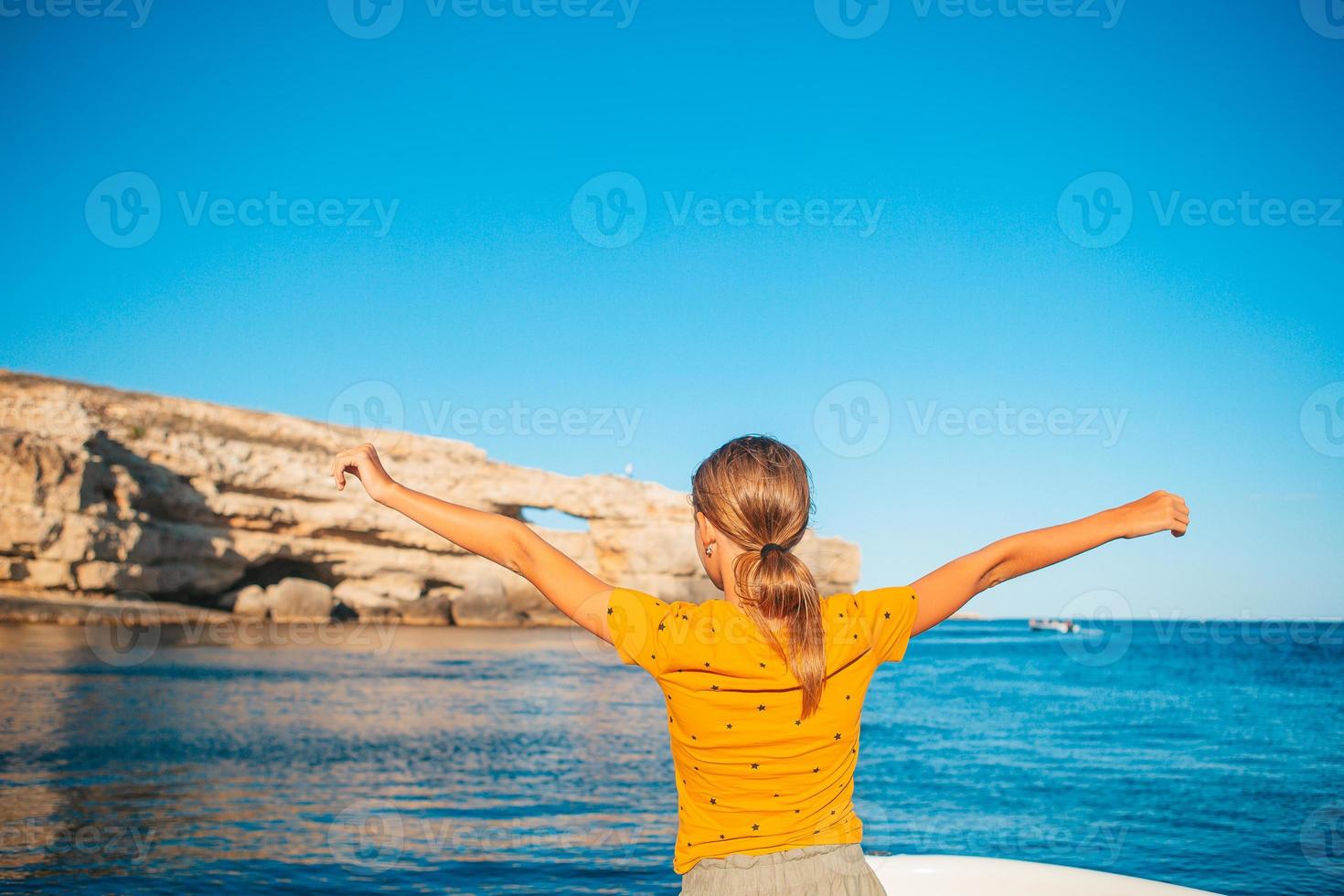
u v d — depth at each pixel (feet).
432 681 100.32
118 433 162.81
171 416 177.99
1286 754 53.21
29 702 69.00
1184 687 108.47
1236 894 25.32
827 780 4.67
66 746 49.32
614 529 209.77
